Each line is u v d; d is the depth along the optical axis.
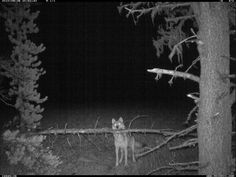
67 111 19.08
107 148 11.93
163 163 10.33
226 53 6.62
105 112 18.64
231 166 6.77
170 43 7.00
